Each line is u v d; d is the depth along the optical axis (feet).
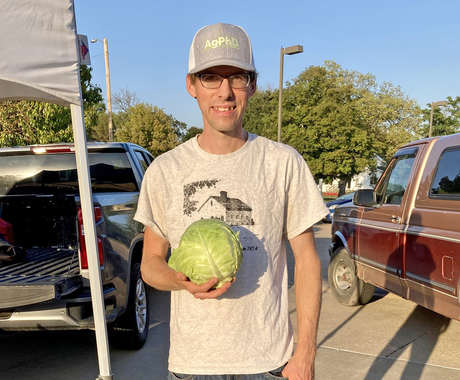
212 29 5.21
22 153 14.89
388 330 15.58
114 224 12.66
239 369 4.89
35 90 9.13
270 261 5.16
